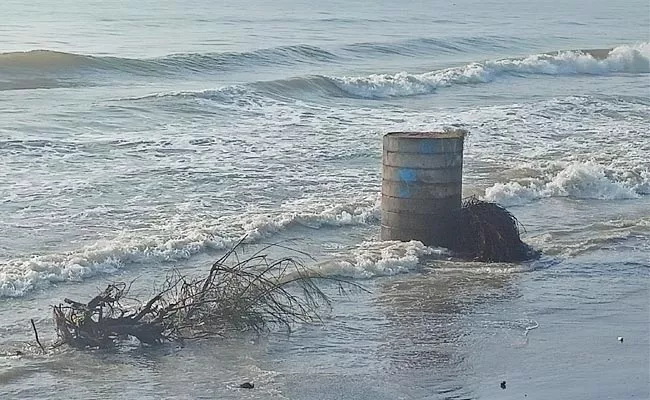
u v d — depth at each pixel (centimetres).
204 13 7031
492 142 1828
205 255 1056
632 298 933
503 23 6644
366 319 856
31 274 940
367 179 1466
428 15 7531
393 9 8550
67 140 1655
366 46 3997
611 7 9988
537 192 1411
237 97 2227
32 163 1477
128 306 873
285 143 1730
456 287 960
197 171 1470
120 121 1869
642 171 1529
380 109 2305
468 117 2147
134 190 1341
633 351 780
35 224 1152
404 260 1027
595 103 2355
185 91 2244
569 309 894
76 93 2314
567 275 1010
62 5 7894
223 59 3181
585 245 1132
